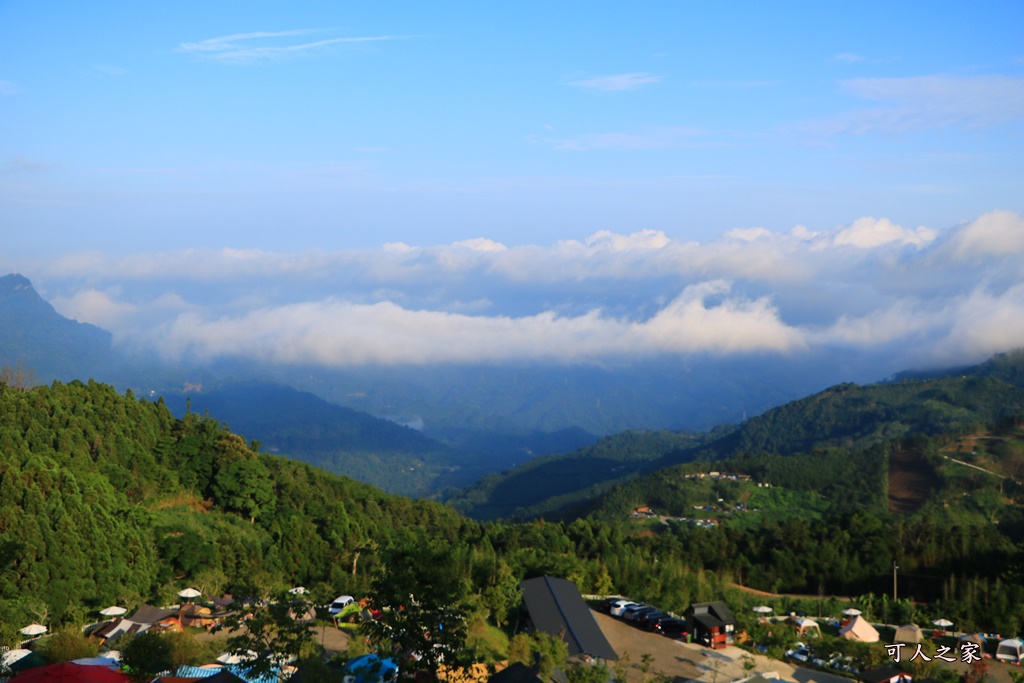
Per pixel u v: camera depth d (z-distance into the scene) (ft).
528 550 332.19
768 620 284.41
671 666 220.84
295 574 265.54
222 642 180.24
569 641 217.36
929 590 353.31
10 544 202.49
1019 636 272.10
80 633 169.89
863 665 224.33
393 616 94.12
